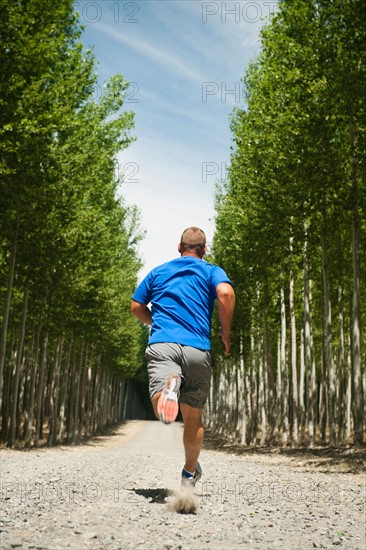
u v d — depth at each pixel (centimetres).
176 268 445
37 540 285
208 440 4247
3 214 1991
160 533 326
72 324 3020
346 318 3272
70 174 2117
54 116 1708
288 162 1962
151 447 2998
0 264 2269
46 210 2025
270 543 321
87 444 3419
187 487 436
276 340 3747
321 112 1789
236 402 4166
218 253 3108
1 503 431
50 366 4419
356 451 1675
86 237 2372
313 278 2781
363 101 1698
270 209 2258
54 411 3133
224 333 432
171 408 367
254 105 2250
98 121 2453
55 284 2433
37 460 1262
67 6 1784
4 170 1639
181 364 418
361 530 396
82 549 271
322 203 2000
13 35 1550
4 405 3141
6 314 1986
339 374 2769
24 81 1579
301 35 1867
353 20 1691
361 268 2594
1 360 1956
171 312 427
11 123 1516
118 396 8569
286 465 1524
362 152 1802
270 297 2755
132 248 4150
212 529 354
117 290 3469
